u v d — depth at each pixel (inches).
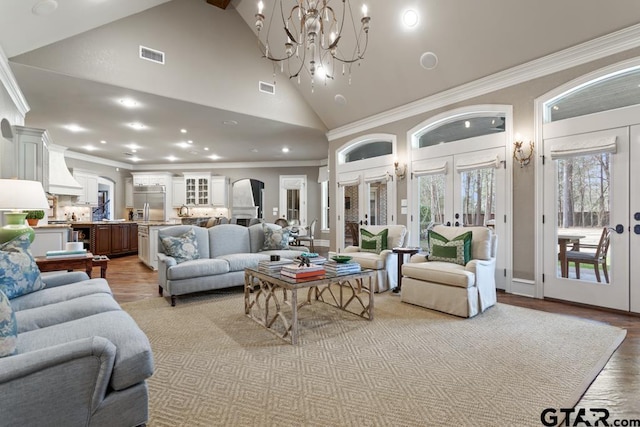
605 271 143.2
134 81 181.9
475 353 96.0
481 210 187.3
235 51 223.9
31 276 88.5
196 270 149.6
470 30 165.0
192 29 204.7
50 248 162.4
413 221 222.2
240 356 93.9
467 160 191.5
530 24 150.2
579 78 149.4
